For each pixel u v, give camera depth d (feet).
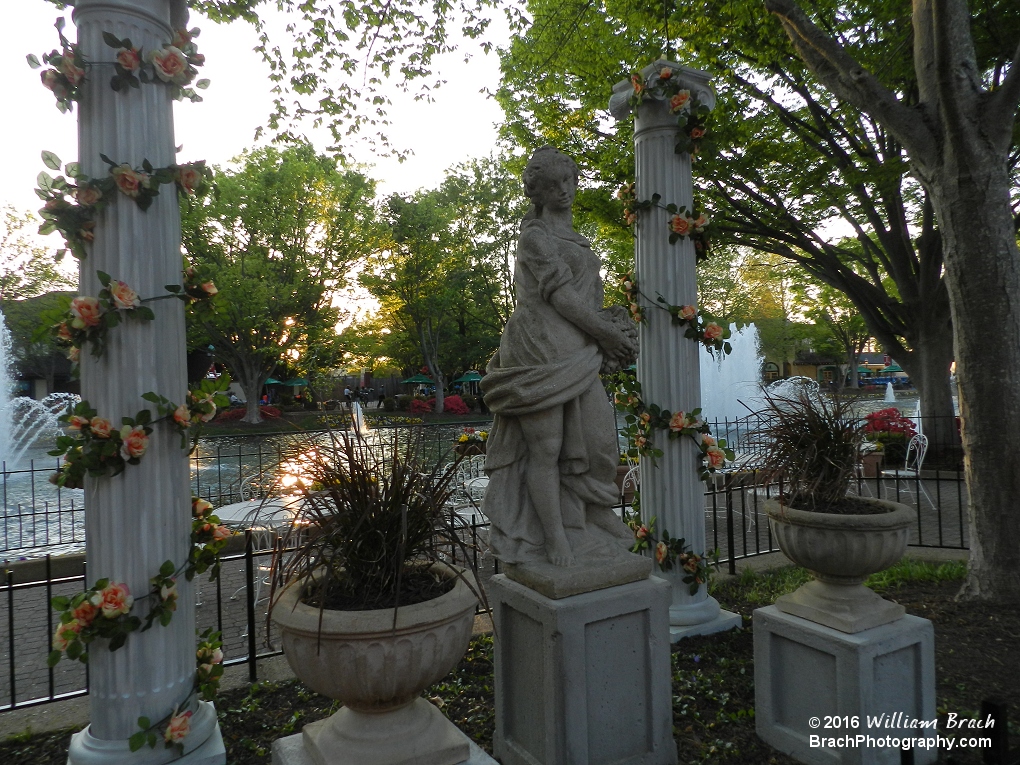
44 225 9.54
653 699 10.04
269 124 24.90
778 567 20.22
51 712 12.48
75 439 9.37
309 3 22.95
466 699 12.82
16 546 27.71
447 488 9.58
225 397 10.50
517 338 10.42
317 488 9.00
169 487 10.00
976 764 10.22
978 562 16.88
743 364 63.31
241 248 89.61
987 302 16.69
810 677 10.48
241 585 21.26
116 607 9.23
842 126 38.17
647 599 9.97
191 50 10.49
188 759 9.91
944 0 16.07
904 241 42.70
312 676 7.84
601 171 39.86
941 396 42.88
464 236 100.53
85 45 9.67
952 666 13.48
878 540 10.29
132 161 9.62
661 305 15.60
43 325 9.67
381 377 173.47
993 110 16.31
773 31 30.27
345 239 94.12
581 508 10.68
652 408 15.62
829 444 11.50
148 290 9.77
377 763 7.81
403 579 8.81
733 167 37.40
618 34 33.45
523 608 9.87
